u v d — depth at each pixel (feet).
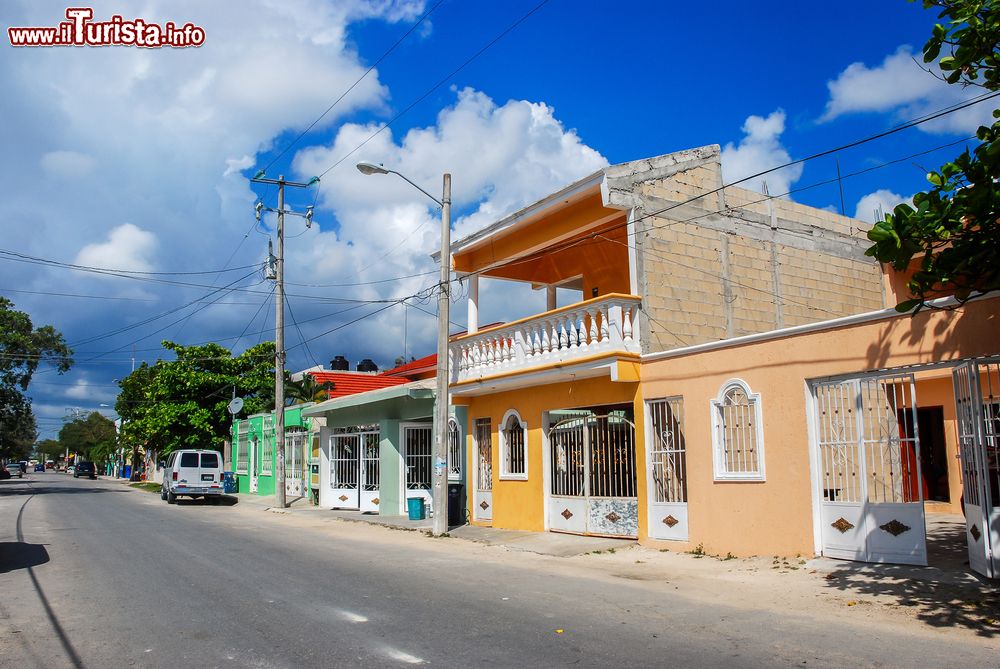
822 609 28.09
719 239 52.90
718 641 23.53
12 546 49.01
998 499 30.12
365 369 146.30
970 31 25.77
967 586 29.58
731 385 41.52
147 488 151.43
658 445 45.78
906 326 34.30
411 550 47.37
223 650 22.75
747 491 40.24
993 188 24.66
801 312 56.70
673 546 43.78
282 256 89.81
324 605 29.17
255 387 134.41
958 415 32.63
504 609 28.45
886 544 34.45
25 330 135.03
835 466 37.09
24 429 166.61
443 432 56.85
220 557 43.39
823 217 60.13
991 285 26.68
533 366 51.88
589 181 49.39
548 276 66.64
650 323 48.08
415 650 22.49
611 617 27.04
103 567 39.63
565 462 52.90
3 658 22.34
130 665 21.43
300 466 102.12
